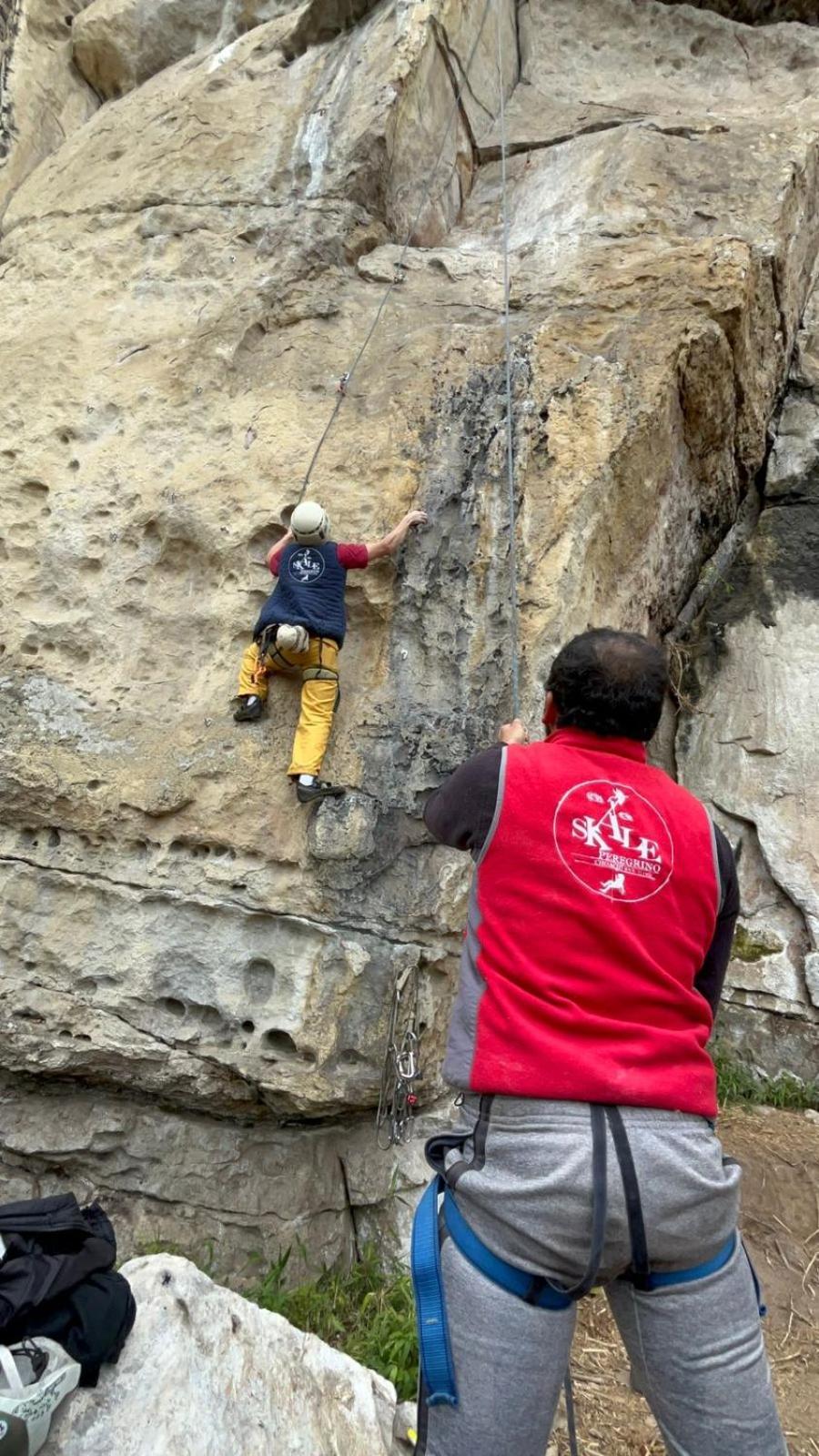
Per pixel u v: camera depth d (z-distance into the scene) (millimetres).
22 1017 3676
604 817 1817
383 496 4020
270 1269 3467
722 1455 1600
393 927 3537
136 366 4660
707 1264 1679
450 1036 1849
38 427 4559
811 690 5457
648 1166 1588
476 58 5715
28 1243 2203
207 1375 2262
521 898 1782
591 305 4469
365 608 3873
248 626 3973
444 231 5484
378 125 4941
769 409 5766
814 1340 3387
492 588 3840
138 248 5113
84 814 3785
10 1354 1974
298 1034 3445
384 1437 2535
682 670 5691
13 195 6086
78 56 6637
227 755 3760
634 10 6277
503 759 1906
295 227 4883
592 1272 1588
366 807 3580
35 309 5062
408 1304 3264
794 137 5398
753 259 4660
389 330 4555
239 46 5945
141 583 4156
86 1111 3738
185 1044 3559
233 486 4168
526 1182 1607
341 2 5520
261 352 4586
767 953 5180
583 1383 3027
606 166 5246
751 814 5363
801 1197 4059
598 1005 1710
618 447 4012
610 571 4312
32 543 4309
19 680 4039
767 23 6328
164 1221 3596
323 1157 3633
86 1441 2033
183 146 5441
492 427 4074
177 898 3646
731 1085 4910
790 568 5770
